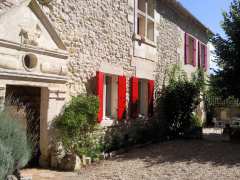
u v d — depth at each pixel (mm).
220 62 11133
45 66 6785
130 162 7523
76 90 7750
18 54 6219
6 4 6059
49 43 6938
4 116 4961
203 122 16859
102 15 8789
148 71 11156
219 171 6516
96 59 8477
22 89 6953
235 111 17891
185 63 14195
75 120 7027
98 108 7621
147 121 10938
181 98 12164
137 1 10625
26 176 5680
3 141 4727
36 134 7023
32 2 6504
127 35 9953
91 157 7590
